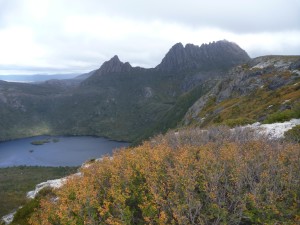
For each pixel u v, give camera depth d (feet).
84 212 37.83
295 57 371.35
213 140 69.87
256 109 234.17
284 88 262.67
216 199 35.99
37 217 46.29
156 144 68.18
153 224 35.40
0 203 81.25
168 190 39.58
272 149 49.21
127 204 40.83
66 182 50.90
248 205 36.11
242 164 40.19
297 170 40.04
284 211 33.76
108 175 47.96
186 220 32.99
